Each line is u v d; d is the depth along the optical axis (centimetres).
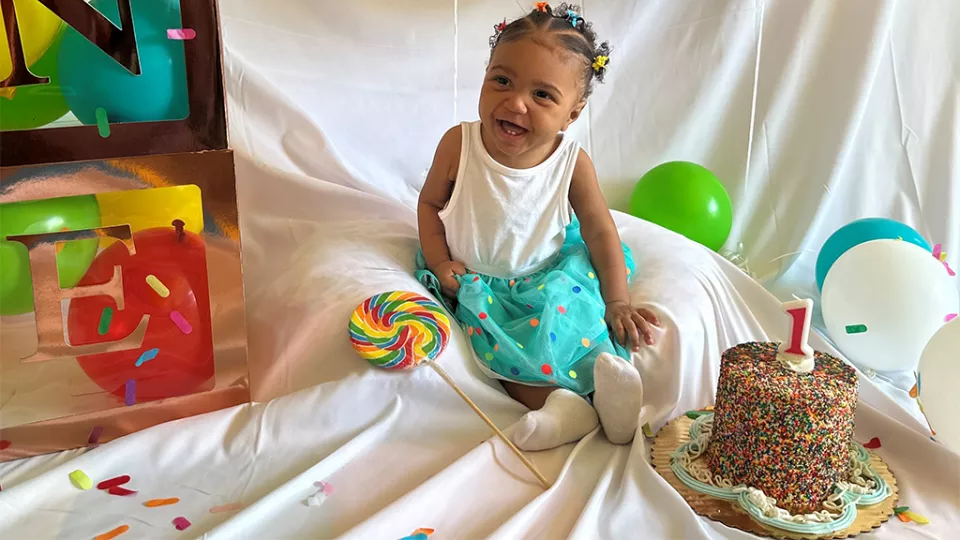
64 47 108
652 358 143
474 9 188
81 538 101
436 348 130
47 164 107
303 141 179
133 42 109
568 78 141
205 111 115
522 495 113
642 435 127
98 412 120
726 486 114
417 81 190
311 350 133
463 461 116
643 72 206
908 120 206
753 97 209
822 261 186
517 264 155
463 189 151
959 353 124
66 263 115
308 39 179
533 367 136
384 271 146
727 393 114
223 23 171
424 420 129
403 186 195
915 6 200
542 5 146
